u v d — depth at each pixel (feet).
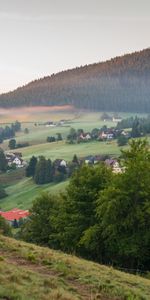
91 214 133.28
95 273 60.85
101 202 114.93
